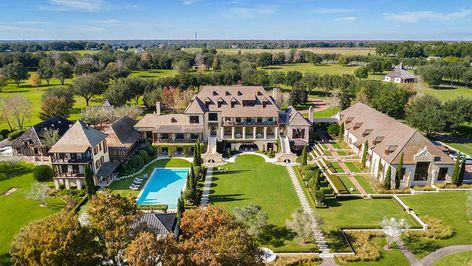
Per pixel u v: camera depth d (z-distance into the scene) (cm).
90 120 10056
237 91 9112
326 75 15462
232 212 5553
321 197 5706
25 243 2878
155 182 6881
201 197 6188
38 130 8181
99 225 3081
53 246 2705
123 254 3056
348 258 4353
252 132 8912
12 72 16838
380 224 5141
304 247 4609
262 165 7762
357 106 9669
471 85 16312
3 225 5225
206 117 8725
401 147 6438
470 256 4359
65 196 5944
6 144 9069
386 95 11188
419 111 9862
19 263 2919
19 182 6862
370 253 4441
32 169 7538
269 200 6047
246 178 7031
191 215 3566
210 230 3322
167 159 8175
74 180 6525
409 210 5547
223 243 3016
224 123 8694
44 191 5728
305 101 13850
